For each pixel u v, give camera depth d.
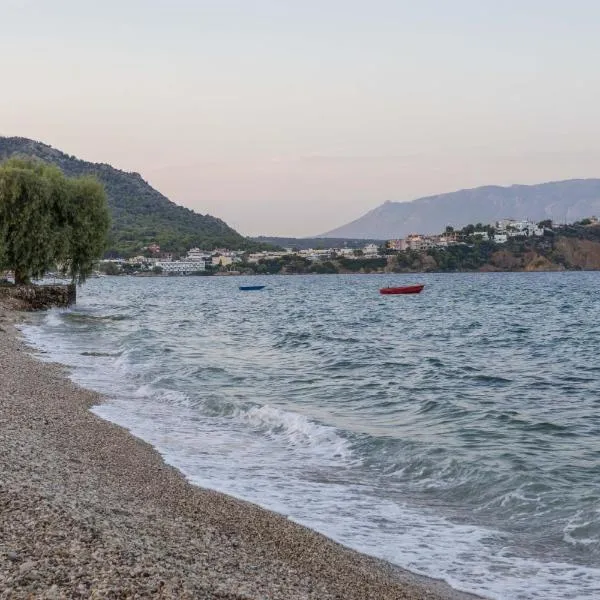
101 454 16.00
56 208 62.88
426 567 10.95
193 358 37.44
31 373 27.50
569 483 15.36
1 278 71.00
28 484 11.45
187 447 18.00
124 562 8.38
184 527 11.16
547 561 11.23
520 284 181.00
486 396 28.05
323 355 41.00
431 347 46.81
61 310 65.69
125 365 32.31
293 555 10.78
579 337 53.84
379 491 14.87
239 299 115.88
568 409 25.31
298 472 16.16
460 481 15.45
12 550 8.27
